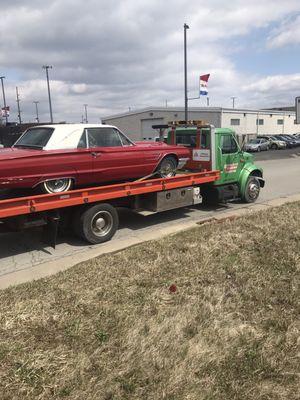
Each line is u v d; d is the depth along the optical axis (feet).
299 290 16.34
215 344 12.57
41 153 22.91
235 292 16.28
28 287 17.04
